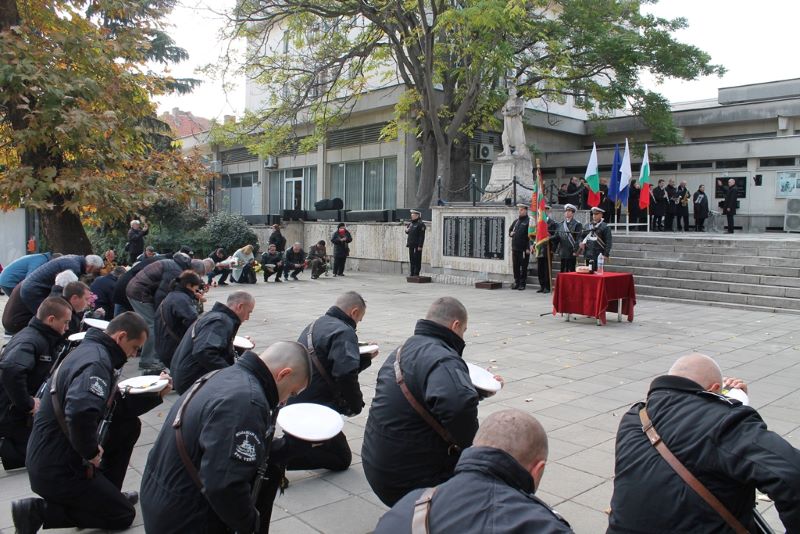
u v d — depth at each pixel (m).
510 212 16.50
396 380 3.35
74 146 8.74
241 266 18.08
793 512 2.21
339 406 4.57
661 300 14.23
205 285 7.55
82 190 8.55
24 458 4.77
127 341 3.86
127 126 9.76
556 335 10.12
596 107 30.77
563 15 22.25
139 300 7.60
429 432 3.28
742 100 28.27
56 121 8.38
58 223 9.70
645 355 8.69
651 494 2.52
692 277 14.48
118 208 9.24
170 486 2.67
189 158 10.67
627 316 11.55
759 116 26.89
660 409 2.62
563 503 4.27
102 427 3.91
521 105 19.20
